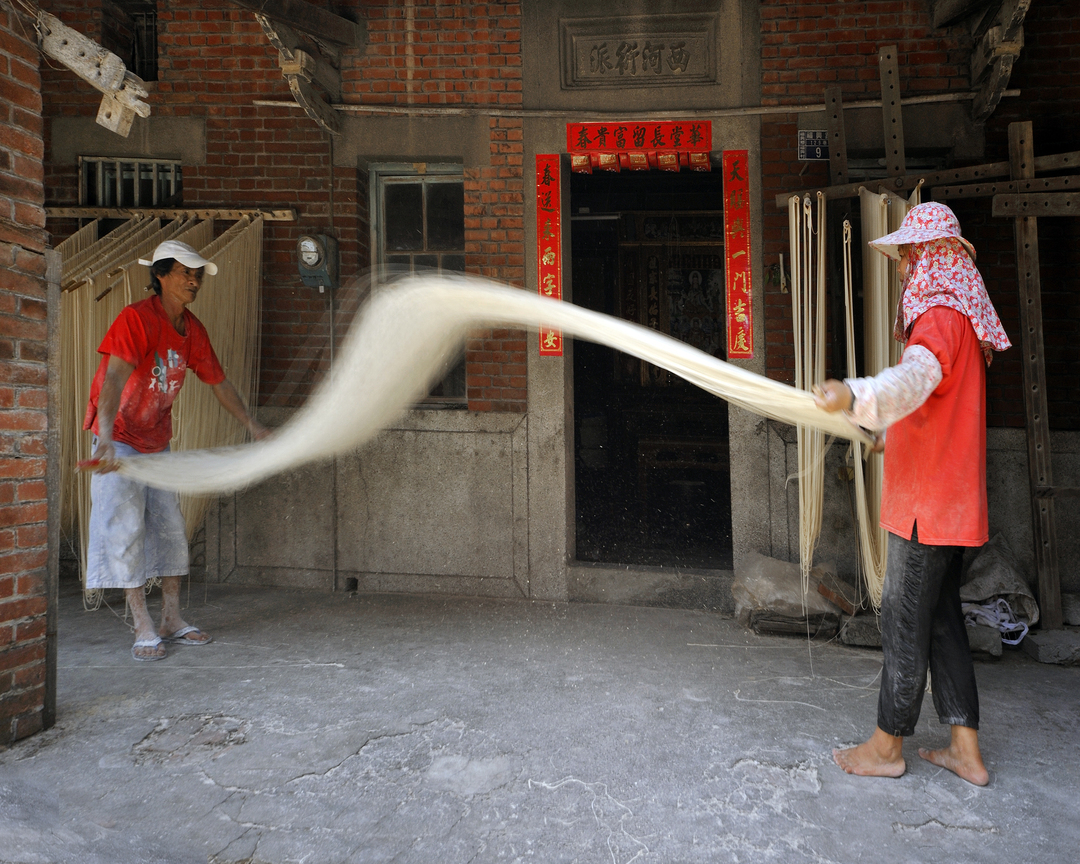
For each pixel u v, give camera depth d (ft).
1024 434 14.05
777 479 14.61
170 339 11.92
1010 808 7.25
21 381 8.68
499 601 15.25
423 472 15.79
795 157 14.65
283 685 10.53
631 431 22.30
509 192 15.62
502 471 15.53
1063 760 8.27
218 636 12.85
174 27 16.44
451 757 8.34
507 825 6.99
